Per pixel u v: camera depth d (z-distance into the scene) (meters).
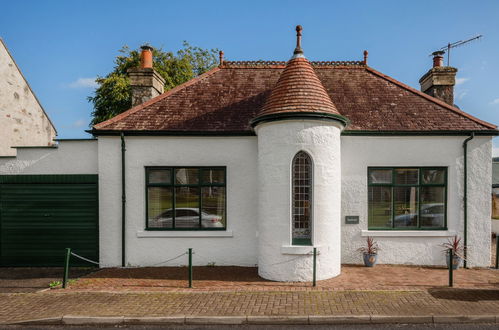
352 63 11.49
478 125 9.05
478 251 8.94
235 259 8.96
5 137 11.74
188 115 9.48
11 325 5.54
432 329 5.37
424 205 9.20
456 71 10.63
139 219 9.03
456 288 6.96
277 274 7.55
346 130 8.89
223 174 9.19
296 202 7.73
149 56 10.80
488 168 9.00
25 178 9.20
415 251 8.98
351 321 5.56
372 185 9.17
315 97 7.70
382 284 7.24
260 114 7.89
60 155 9.27
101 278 7.86
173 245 8.99
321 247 7.54
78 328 5.50
